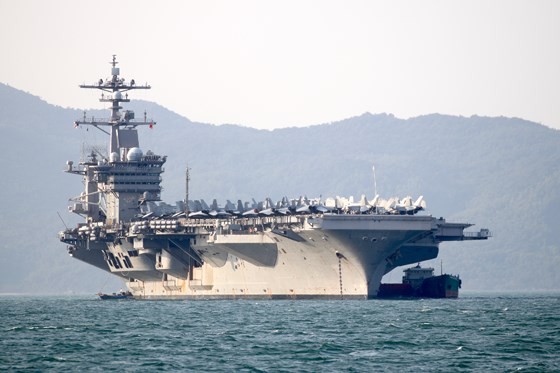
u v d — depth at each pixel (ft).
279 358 615.16
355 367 583.17
